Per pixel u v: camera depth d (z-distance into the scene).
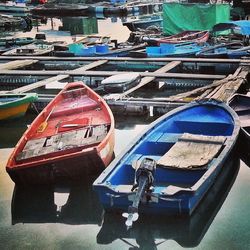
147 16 38.94
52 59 21.81
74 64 21.53
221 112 12.15
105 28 40.00
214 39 24.72
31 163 9.34
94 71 18.77
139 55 21.02
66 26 39.06
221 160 9.23
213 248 7.99
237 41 24.31
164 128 11.47
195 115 12.26
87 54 22.58
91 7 43.56
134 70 20.70
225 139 10.48
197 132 11.82
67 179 10.23
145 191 8.13
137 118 14.59
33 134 11.43
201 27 27.70
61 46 23.83
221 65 19.36
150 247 8.09
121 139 12.95
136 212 7.59
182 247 8.05
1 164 11.71
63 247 8.20
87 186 10.20
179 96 15.14
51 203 9.68
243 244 8.07
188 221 8.55
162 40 24.42
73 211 9.38
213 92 14.66
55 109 13.23
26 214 9.37
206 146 10.28
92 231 8.67
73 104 13.66
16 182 9.89
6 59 22.66
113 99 14.54
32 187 10.19
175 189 8.31
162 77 17.30
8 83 19.44
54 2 50.41
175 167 9.41
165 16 28.62
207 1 37.09
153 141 10.75
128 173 9.66
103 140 9.98
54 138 10.88
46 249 8.15
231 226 8.59
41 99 15.18
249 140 10.53
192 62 19.77
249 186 9.98
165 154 10.02
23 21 40.84
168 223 8.59
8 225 8.99
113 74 17.88
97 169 9.95
